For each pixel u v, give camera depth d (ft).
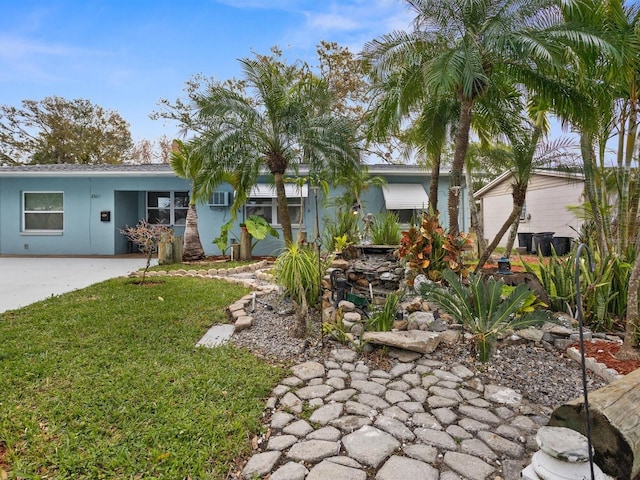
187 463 8.64
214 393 11.85
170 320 19.49
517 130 29.99
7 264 41.93
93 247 50.62
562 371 14.19
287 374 13.67
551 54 21.77
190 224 45.19
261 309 22.09
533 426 10.48
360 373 13.91
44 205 51.29
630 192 23.48
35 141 102.89
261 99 26.32
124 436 9.54
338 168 28.78
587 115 25.04
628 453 7.39
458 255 22.81
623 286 18.31
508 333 16.78
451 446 9.51
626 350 14.32
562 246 49.19
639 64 21.01
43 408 10.68
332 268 25.52
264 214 50.90
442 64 22.43
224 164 27.02
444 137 34.40
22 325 18.22
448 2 23.68
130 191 53.98
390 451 9.28
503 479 8.36
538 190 57.93
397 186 49.49
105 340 16.30
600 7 22.13
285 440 9.70
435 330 17.10
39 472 8.33
